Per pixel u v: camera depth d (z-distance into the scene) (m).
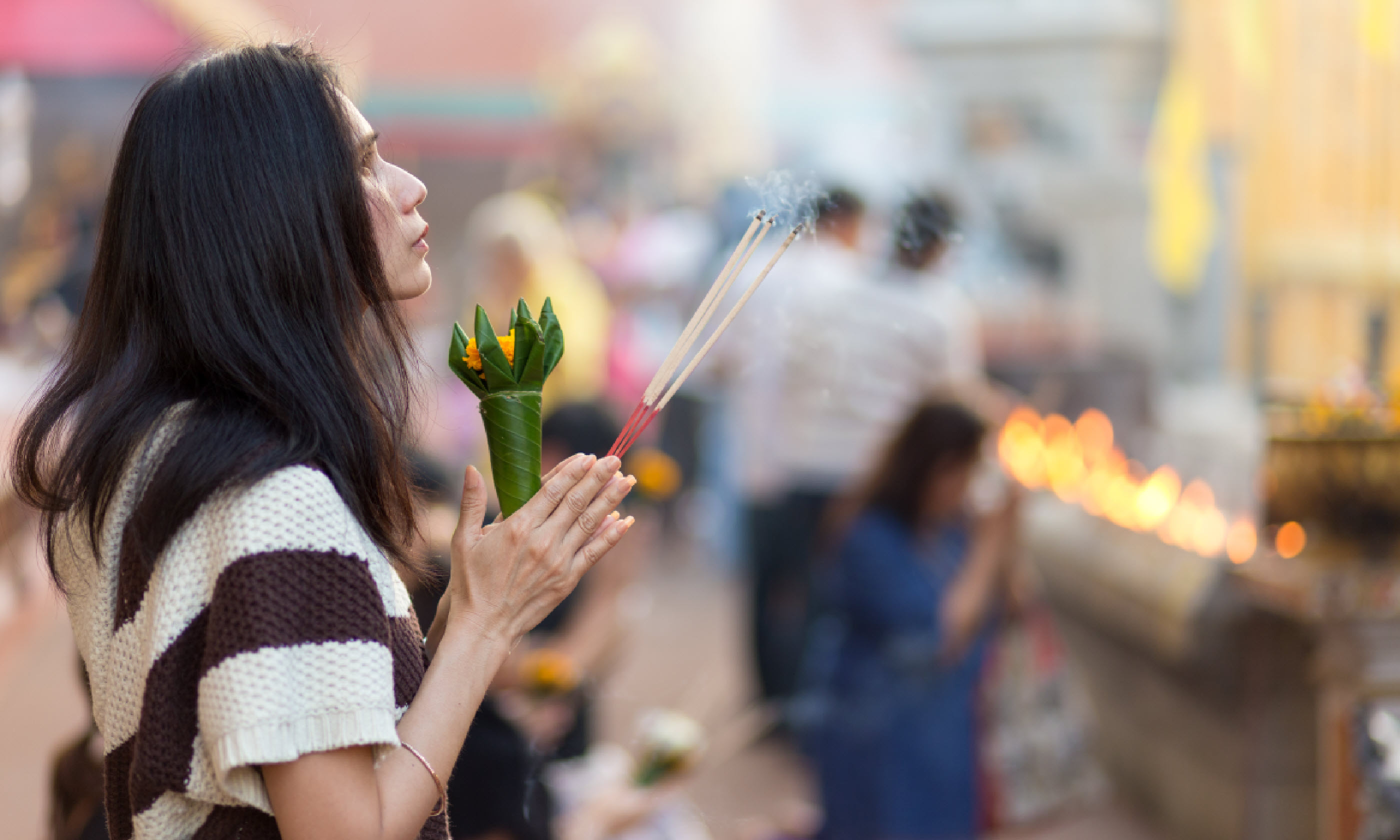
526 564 1.48
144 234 1.45
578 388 7.16
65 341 1.59
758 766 4.94
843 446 5.37
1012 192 8.60
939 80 9.59
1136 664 4.76
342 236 1.47
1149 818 4.62
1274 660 3.91
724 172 10.84
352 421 1.44
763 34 10.84
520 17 11.19
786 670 5.45
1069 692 4.53
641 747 3.63
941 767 4.26
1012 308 7.79
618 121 11.04
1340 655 3.60
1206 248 6.20
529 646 3.62
